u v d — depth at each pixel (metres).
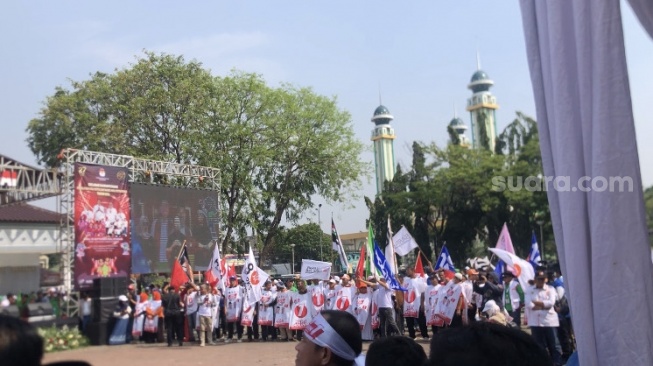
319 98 28.03
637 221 2.46
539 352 1.50
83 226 15.94
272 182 28.41
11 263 15.08
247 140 27.17
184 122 25.06
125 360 12.32
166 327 15.48
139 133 24.42
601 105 2.51
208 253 19.97
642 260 2.45
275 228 28.86
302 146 28.03
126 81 23.89
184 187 19.58
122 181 17.27
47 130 22.11
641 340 2.40
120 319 15.44
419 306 13.54
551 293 8.96
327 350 2.66
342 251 15.55
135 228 17.80
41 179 14.46
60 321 14.51
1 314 1.57
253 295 15.68
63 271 15.61
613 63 2.52
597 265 2.49
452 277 12.52
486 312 8.02
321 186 28.59
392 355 2.33
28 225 15.64
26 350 1.50
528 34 2.84
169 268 18.62
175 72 24.67
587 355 2.51
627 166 2.48
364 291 13.84
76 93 22.78
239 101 27.22
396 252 13.27
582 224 2.57
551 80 2.70
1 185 13.38
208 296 15.23
